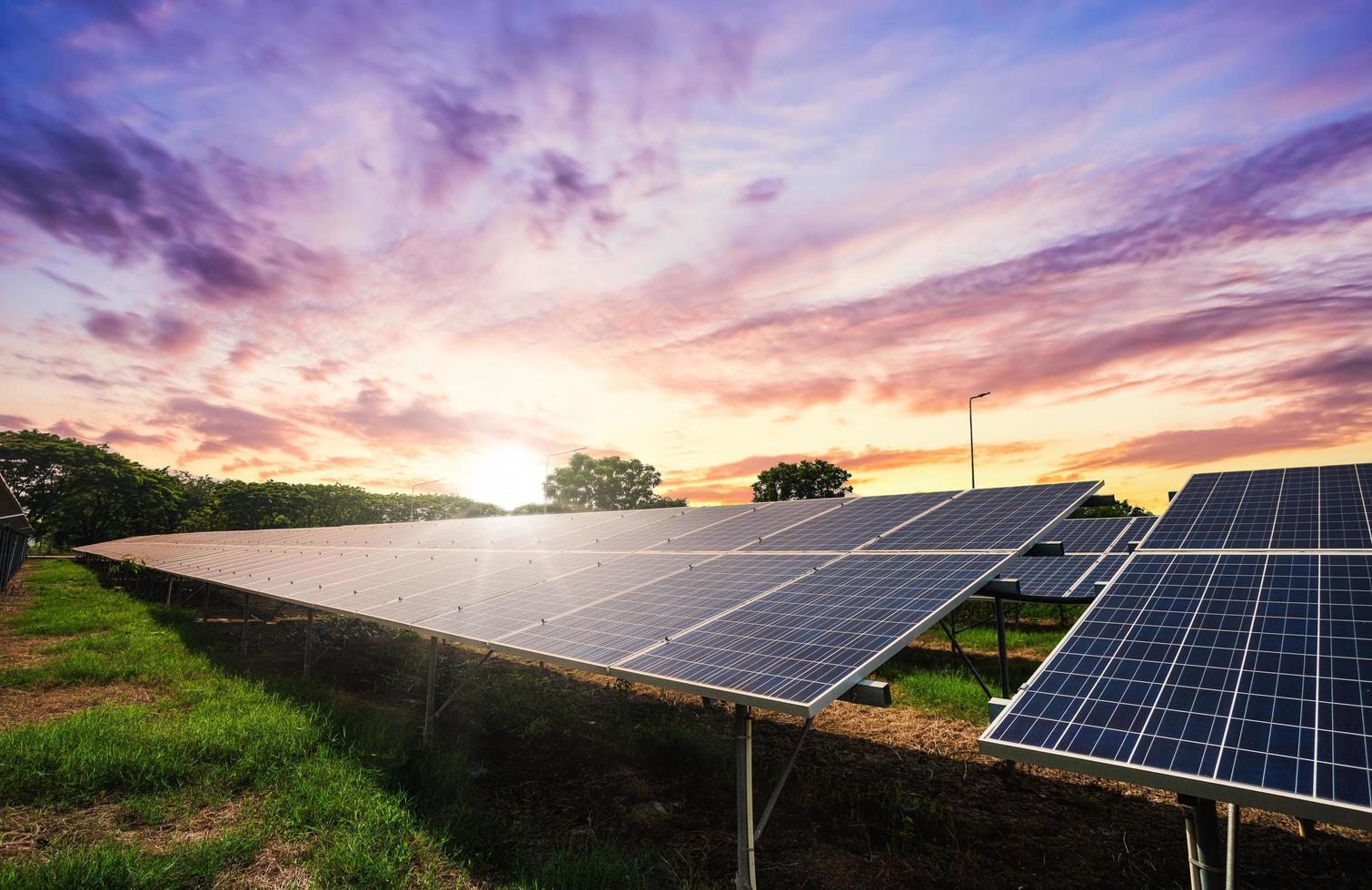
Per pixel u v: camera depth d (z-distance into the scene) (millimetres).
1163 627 6617
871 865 7367
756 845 7852
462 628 10102
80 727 10164
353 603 13578
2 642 18859
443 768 9586
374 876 6664
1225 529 9836
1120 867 7258
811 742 11547
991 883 6977
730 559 11961
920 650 19578
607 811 8812
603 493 74688
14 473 67125
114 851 6742
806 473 56438
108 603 27453
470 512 93062
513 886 6590
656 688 15336
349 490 90000
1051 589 18250
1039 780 9711
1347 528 8898
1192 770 4359
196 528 76875
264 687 13484
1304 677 5203
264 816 7961
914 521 12109
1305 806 3895
